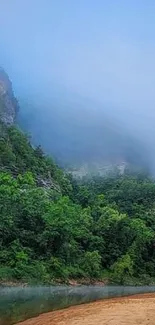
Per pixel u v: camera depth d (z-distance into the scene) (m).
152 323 26.23
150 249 107.00
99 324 25.80
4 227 73.75
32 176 108.12
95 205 126.56
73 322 26.56
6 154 114.31
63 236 81.56
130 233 104.44
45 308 34.25
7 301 38.47
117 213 107.06
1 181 89.50
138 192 149.62
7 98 171.62
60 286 69.38
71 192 138.75
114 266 93.94
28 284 63.75
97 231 100.88
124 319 27.78
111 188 168.62
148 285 93.81
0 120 140.12
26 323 26.00
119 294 56.88
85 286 75.50
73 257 85.44
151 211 133.88
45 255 77.94
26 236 77.25
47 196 99.44
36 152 139.75
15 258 69.19
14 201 79.12
